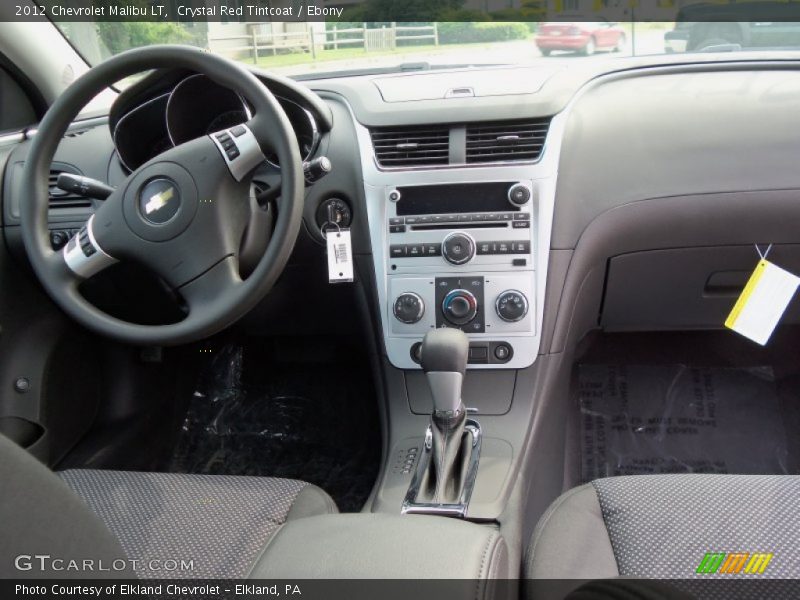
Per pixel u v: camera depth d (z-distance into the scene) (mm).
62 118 1299
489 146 1622
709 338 2234
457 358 1451
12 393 1742
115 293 1809
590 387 2203
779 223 1673
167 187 1259
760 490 1109
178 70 1513
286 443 2129
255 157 1262
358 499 1949
